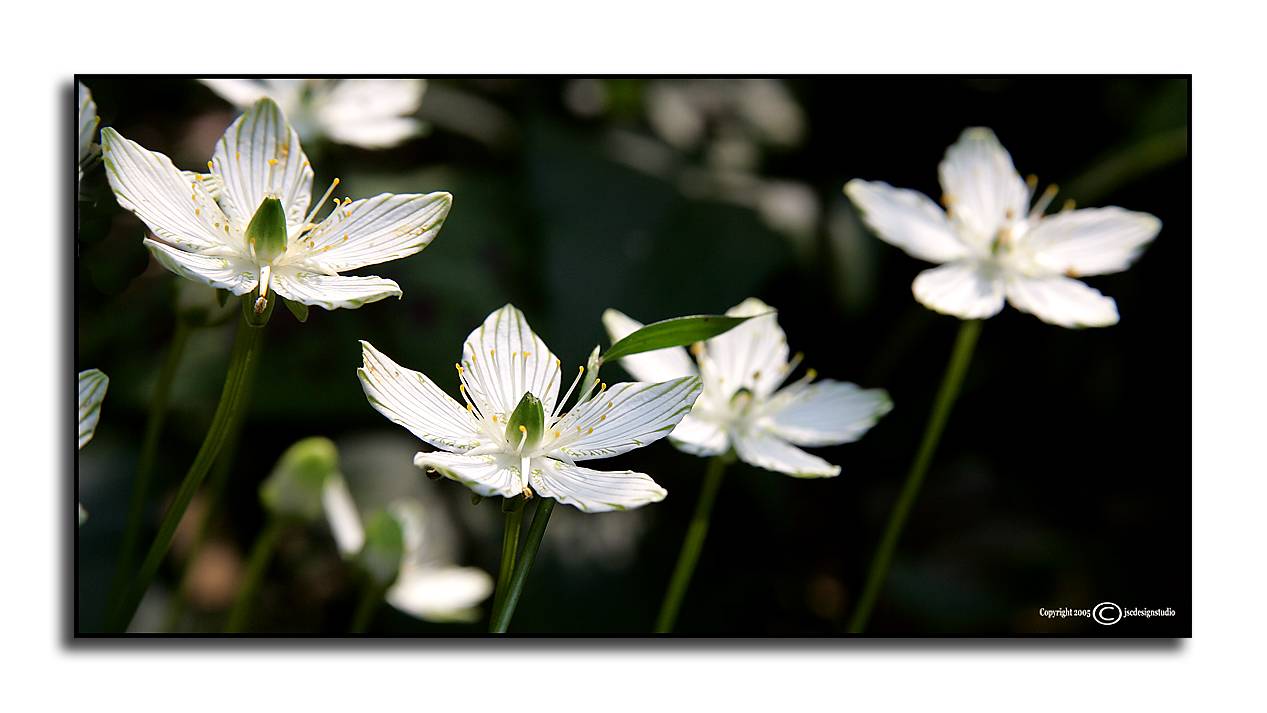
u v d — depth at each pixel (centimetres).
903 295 55
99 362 50
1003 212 45
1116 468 55
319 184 51
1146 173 54
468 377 40
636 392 40
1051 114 55
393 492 51
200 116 48
